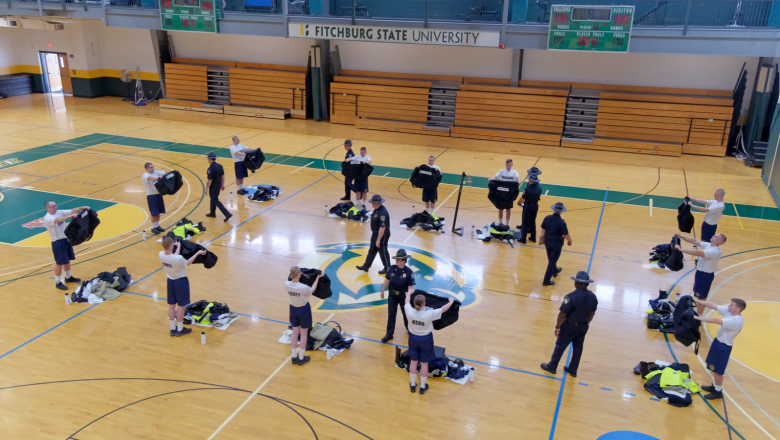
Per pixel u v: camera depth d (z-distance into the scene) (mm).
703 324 9641
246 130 23812
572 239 13203
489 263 11867
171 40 28031
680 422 7223
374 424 7059
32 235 12648
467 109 22906
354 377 8008
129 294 10195
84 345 8586
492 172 18703
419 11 19172
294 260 11734
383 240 10547
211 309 9406
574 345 7961
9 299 9875
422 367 7578
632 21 16438
